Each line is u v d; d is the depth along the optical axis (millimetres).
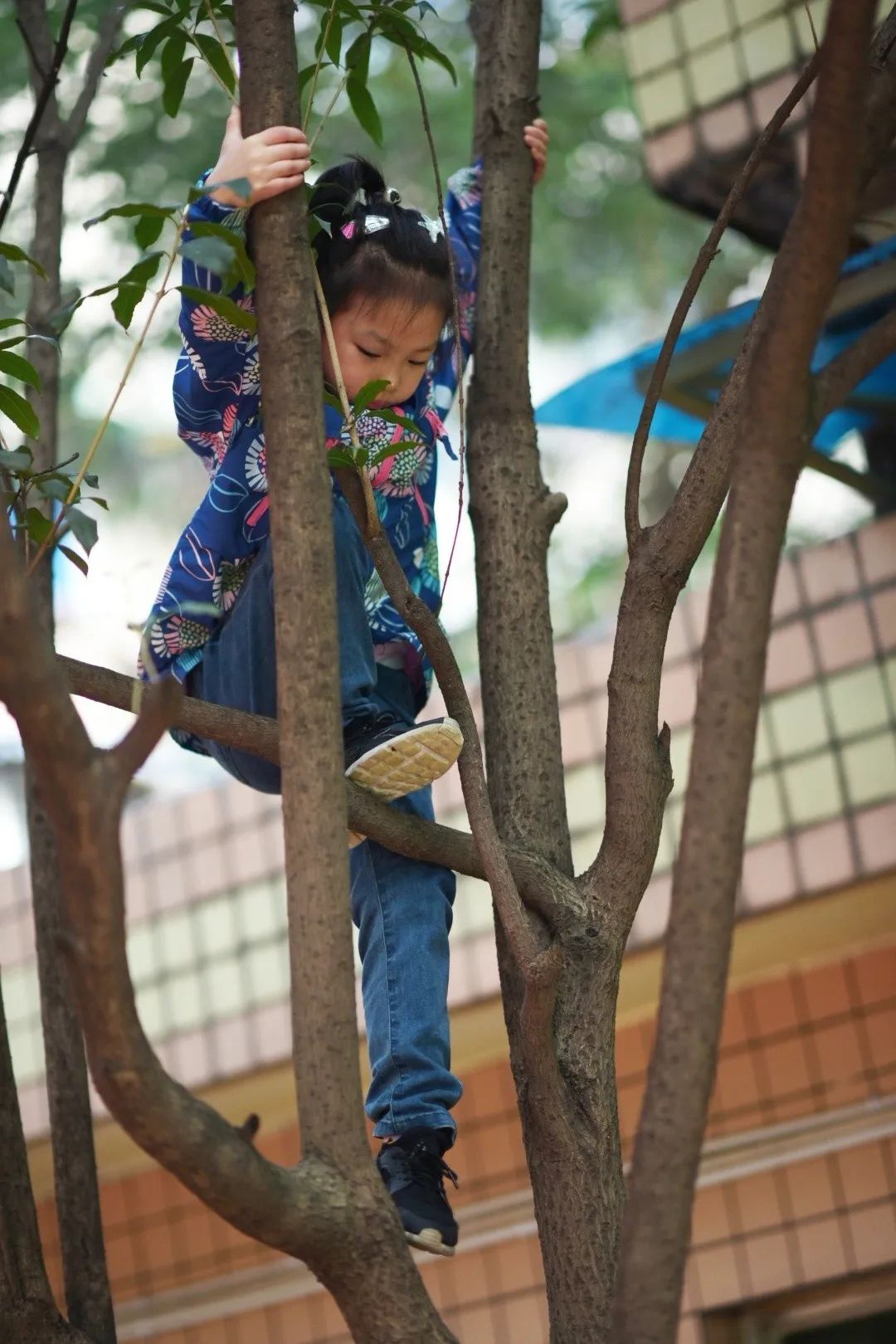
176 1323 6156
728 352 4719
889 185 4414
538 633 2943
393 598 2574
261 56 2326
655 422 5375
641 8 5121
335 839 1985
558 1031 2502
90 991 1690
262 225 2217
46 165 3941
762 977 5570
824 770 4816
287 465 2096
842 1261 5246
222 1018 5625
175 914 5805
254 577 3035
